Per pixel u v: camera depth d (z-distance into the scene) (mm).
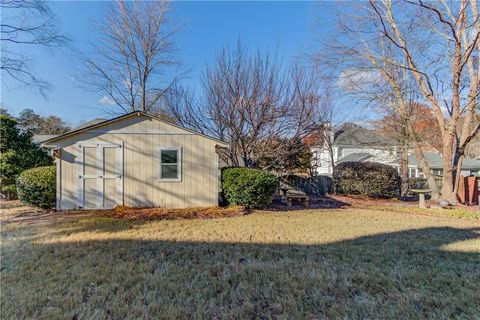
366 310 2678
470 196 11875
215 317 2561
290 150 12898
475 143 22391
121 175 8812
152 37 18922
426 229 6398
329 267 3805
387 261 4086
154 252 4449
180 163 9055
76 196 8602
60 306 2695
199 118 13055
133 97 19703
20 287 3111
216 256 4262
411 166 22594
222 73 12312
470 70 10555
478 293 3016
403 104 12336
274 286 3201
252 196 8719
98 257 4152
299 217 7797
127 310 2629
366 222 7199
